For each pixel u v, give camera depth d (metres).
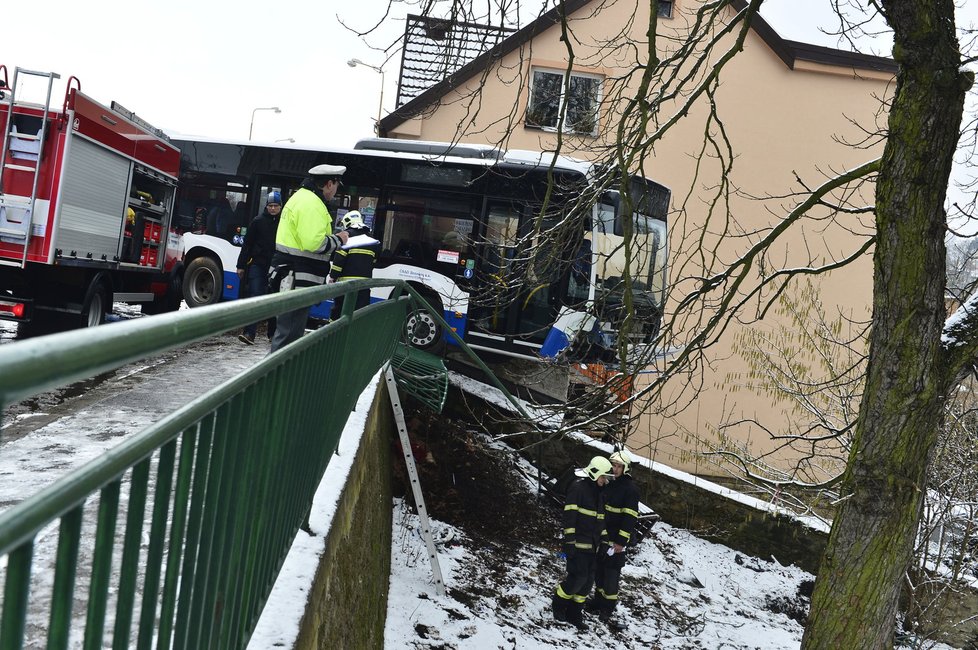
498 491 11.81
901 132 4.99
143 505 1.43
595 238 11.86
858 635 5.07
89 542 3.14
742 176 18.58
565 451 12.55
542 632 8.69
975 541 11.10
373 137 14.12
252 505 2.42
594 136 7.77
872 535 5.07
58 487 1.01
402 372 9.84
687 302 6.81
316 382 3.49
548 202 6.75
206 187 14.70
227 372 9.12
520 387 12.87
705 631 9.98
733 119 18.55
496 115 16.81
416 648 7.38
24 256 9.19
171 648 1.77
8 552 0.87
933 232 5.00
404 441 9.38
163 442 1.46
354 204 13.52
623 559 9.39
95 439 5.65
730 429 16.98
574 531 8.98
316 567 3.42
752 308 17.38
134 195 11.92
